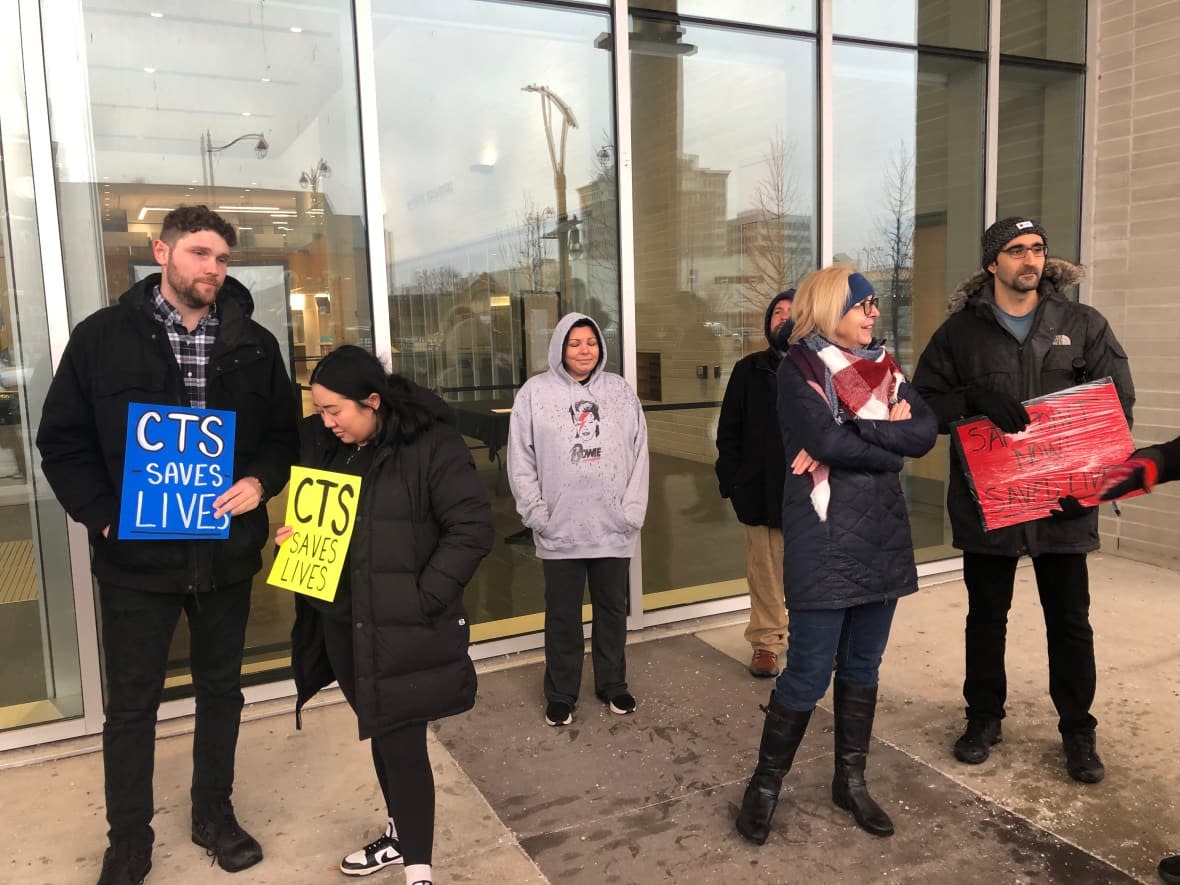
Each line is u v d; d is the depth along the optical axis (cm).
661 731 323
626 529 336
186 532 226
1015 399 274
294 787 288
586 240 412
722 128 439
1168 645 391
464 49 379
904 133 495
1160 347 516
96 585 323
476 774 294
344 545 206
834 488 241
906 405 245
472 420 396
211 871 244
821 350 243
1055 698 289
